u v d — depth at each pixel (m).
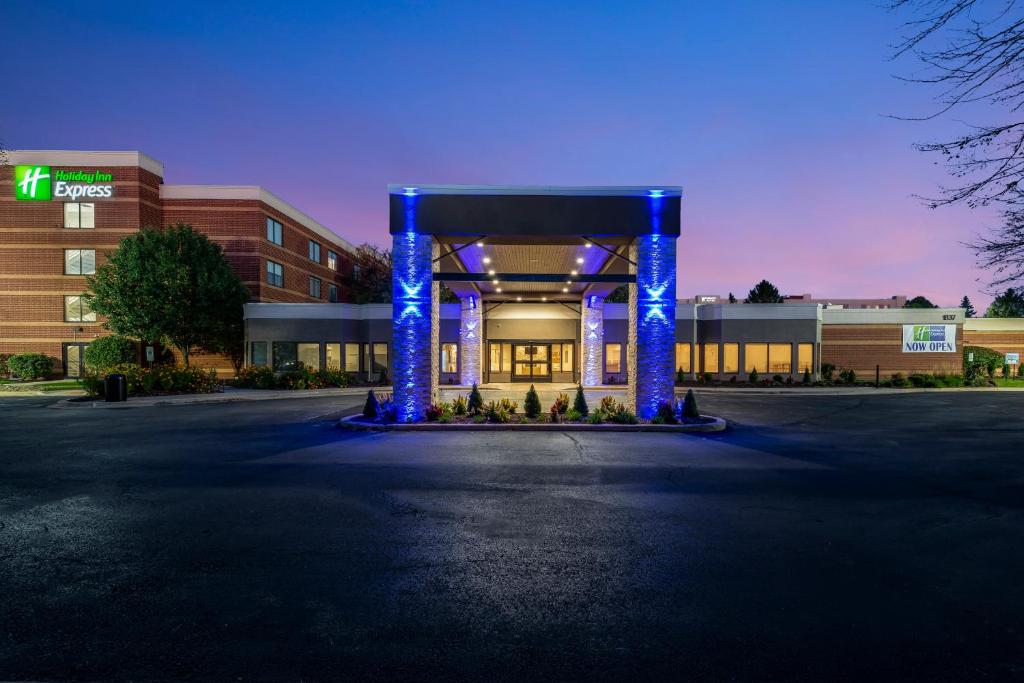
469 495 7.78
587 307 28.44
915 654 3.71
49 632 3.98
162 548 5.68
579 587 4.75
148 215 32.34
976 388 28.73
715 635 3.95
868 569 5.14
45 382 29.50
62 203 31.69
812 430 14.29
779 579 4.92
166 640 3.87
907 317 32.91
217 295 29.06
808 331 30.62
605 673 3.48
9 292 31.62
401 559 5.38
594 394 25.19
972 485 8.37
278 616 4.21
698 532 6.19
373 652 3.71
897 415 17.50
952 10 5.98
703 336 31.27
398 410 15.02
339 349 31.48
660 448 11.58
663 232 15.46
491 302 31.53
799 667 3.55
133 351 29.69
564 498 7.62
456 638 3.89
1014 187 6.45
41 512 6.95
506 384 31.03
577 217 15.42
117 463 9.95
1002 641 3.88
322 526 6.39
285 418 16.45
